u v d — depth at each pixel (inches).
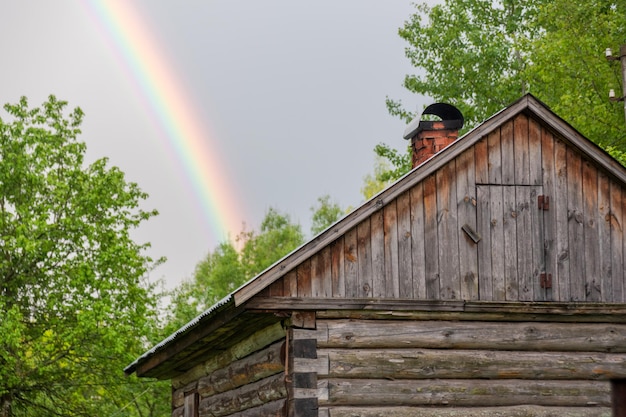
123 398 1432.1
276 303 535.2
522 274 590.9
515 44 1350.9
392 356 549.0
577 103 1213.1
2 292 1365.7
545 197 605.0
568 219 606.5
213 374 674.8
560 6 1304.1
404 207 577.0
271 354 561.9
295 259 540.1
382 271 563.5
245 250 2674.7
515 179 602.9
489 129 596.4
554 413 565.6
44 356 1374.3
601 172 618.5
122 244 1366.9
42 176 1373.0
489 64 1606.8
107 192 1398.9
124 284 1376.7
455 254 581.3
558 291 594.2
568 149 615.8
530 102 603.5
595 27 1272.1
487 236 589.9
